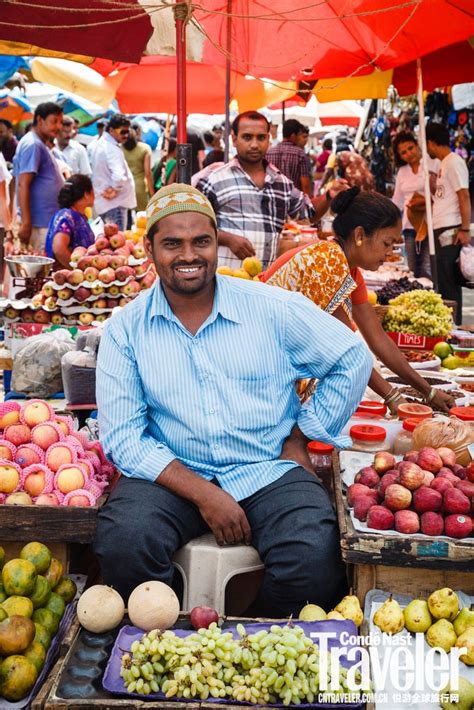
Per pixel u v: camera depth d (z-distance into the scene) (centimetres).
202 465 270
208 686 204
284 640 204
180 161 401
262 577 288
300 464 279
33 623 223
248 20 703
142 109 1009
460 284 798
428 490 246
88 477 291
